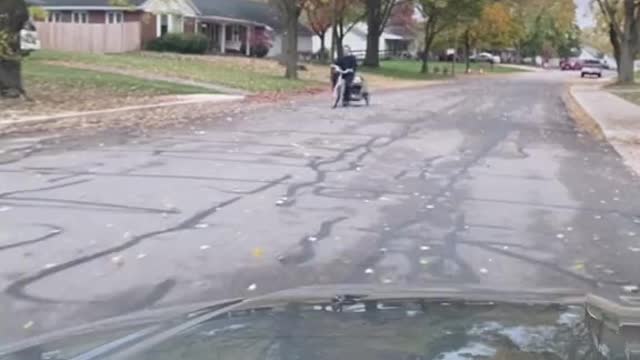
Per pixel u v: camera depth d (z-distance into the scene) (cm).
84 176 1102
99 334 264
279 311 269
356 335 239
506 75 7919
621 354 212
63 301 564
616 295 275
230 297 575
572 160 1437
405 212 908
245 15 6781
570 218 902
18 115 1947
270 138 1627
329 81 4238
